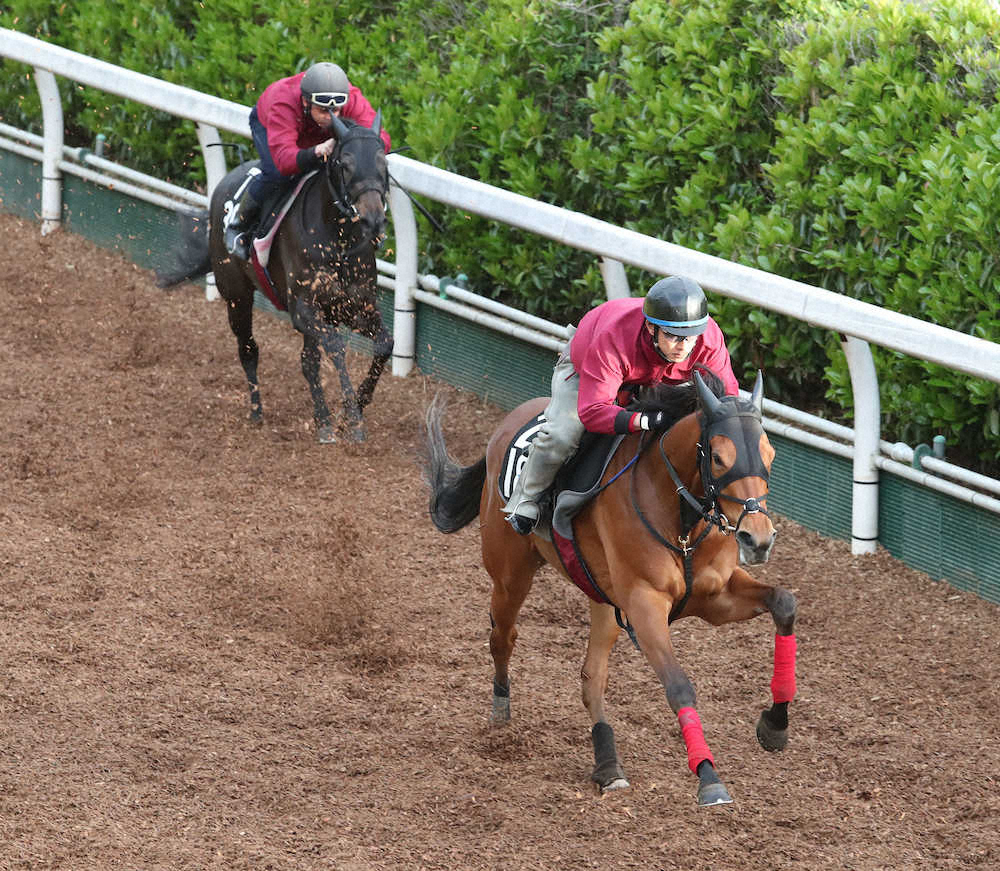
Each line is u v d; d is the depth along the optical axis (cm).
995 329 1077
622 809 764
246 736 847
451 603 1050
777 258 1222
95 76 1747
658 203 1392
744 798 780
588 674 818
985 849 723
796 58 1273
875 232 1183
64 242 1886
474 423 1389
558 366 790
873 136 1191
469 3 1638
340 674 939
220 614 1021
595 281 1378
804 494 1159
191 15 1933
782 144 1262
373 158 1254
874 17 1283
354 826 744
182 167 1888
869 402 1073
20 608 1010
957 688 906
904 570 1073
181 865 695
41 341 1599
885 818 758
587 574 775
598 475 756
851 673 935
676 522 718
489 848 723
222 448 1347
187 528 1169
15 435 1349
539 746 848
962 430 1144
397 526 1186
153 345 1605
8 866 687
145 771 798
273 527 1175
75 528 1160
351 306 1327
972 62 1207
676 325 704
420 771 811
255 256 1343
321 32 1730
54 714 861
